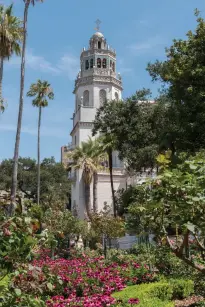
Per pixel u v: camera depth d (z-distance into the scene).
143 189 3.99
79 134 43.50
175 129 16.14
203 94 14.87
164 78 17.97
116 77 47.88
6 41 22.92
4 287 3.45
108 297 7.02
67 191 46.16
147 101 26.00
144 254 13.12
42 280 3.91
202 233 3.57
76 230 18.33
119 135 26.44
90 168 32.44
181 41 16.67
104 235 17.92
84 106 44.28
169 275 10.23
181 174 3.35
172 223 3.74
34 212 4.13
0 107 22.98
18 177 44.72
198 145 15.52
